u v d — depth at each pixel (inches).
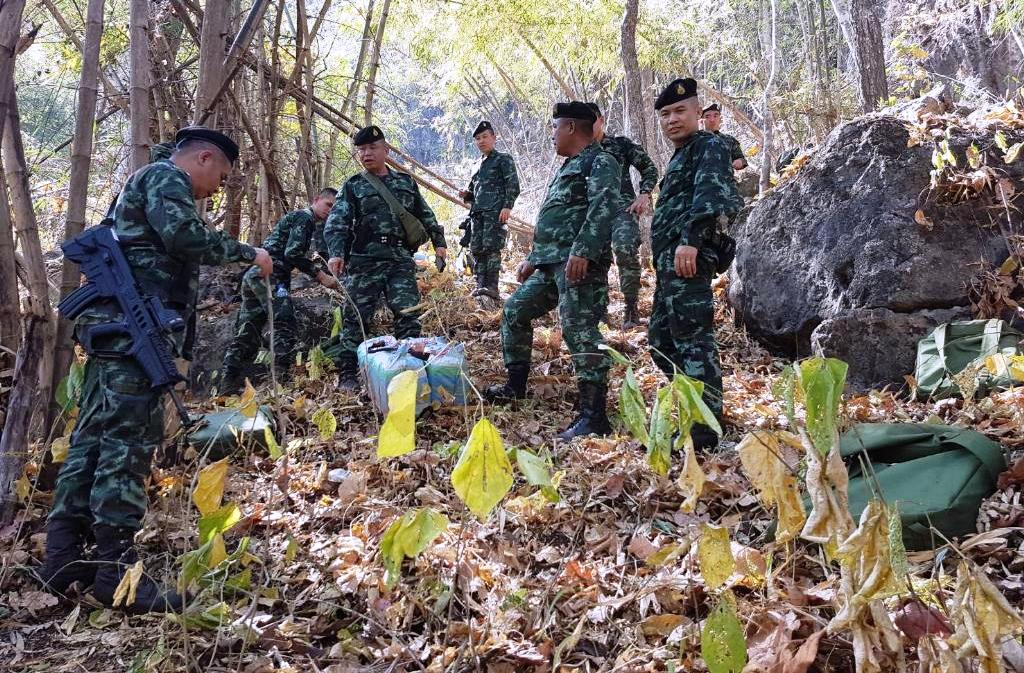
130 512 102.0
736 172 402.0
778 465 65.7
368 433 159.2
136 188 108.2
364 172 201.3
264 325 212.2
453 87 610.2
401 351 157.6
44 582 103.4
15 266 132.7
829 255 201.2
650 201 246.7
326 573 105.8
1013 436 132.0
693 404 61.9
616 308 271.9
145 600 99.3
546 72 647.8
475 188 289.4
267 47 344.2
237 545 114.4
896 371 178.2
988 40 483.5
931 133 198.8
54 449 114.9
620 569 101.6
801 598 83.6
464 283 300.4
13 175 125.2
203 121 170.6
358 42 469.7
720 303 257.0
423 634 90.0
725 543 64.3
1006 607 54.8
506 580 98.8
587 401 154.3
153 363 101.1
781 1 634.2
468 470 56.6
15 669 89.7
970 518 98.3
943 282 181.8
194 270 113.6
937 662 59.4
